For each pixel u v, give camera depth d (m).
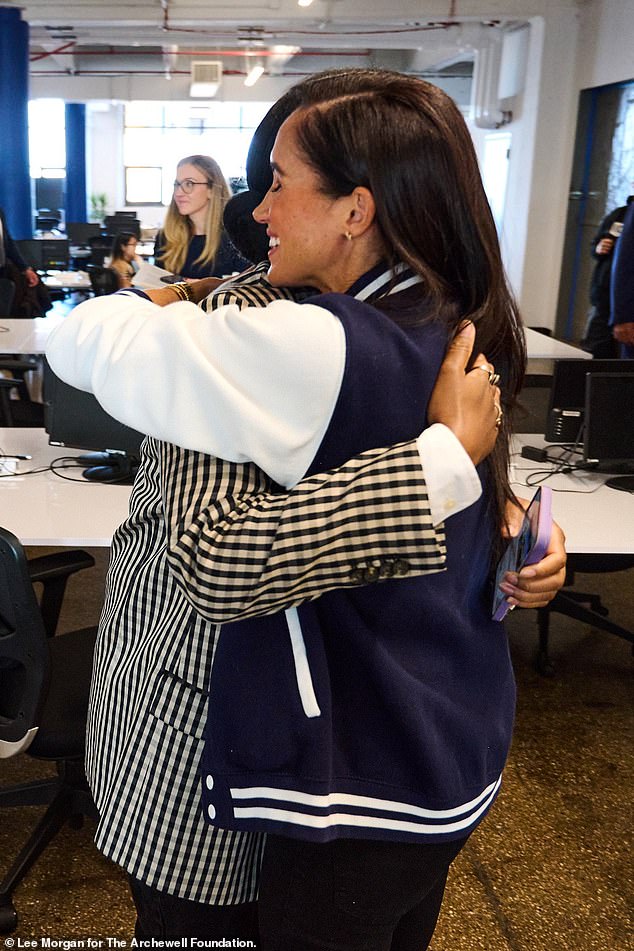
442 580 0.82
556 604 2.94
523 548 0.82
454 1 8.55
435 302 0.77
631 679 2.94
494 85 9.99
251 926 1.03
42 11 8.95
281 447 0.71
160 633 0.90
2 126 9.30
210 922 0.99
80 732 1.71
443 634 0.84
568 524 2.33
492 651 0.91
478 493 0.74
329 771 0.81
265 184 0.90
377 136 0.73
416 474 0.72
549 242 9.05
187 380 0.72
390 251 0.77
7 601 1.61
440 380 0.76
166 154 16.58
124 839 0.94
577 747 2.54
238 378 0.71
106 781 0.96
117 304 0.83
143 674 0.91
